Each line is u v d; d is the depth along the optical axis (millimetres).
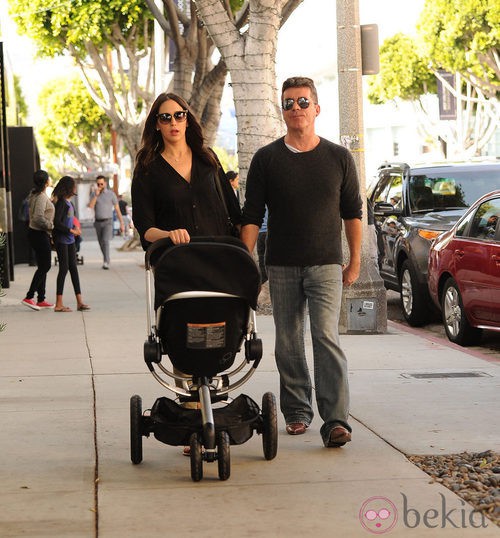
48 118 76125
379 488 5926
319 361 6836
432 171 15516
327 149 6797
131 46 31906
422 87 57031
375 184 16688
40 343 12102
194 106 22938
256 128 14016
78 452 6840
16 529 5273
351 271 7012
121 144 60219
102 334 12812
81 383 9398
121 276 22531
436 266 12664
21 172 29328
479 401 8352
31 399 8672
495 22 40688
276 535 5141
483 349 11844
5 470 6406
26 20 30750
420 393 8703
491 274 11203
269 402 6484
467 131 51188
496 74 43531
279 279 6930
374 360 10461
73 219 15539
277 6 13969
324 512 5492
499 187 15258
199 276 5961
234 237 6238
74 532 5223
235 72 14039
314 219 6766
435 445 6910
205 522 5355
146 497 5805
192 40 23156
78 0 30047
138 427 6426
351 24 12383
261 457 6652
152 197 6488
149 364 6277
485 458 6531
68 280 21844
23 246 28844
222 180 6621
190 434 6215
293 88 6707
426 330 14031
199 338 6066
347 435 6777
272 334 12406
